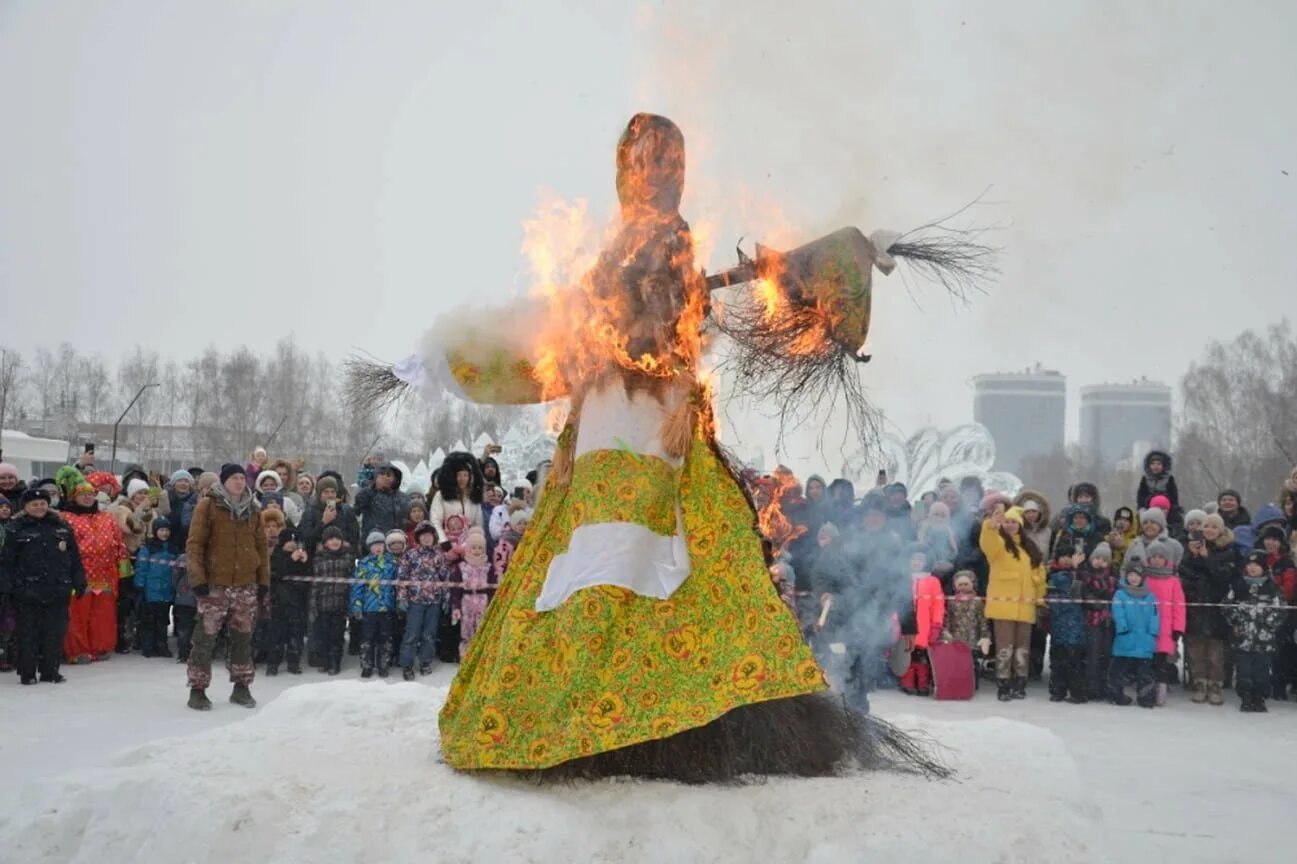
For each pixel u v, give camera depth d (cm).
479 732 434
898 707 1004
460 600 1151
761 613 438
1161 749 849
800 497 1002
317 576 1131
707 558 450
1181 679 1233
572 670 431
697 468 460
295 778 424
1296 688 1117
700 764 429
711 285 471
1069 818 413
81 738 794
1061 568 1116
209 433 3894
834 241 470
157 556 1185
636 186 469
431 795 411
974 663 1148
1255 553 1077
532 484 1353
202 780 421
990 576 1081
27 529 1041
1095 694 1080
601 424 457
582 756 424
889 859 381
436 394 495
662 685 431
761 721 435
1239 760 810
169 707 930
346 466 3653
